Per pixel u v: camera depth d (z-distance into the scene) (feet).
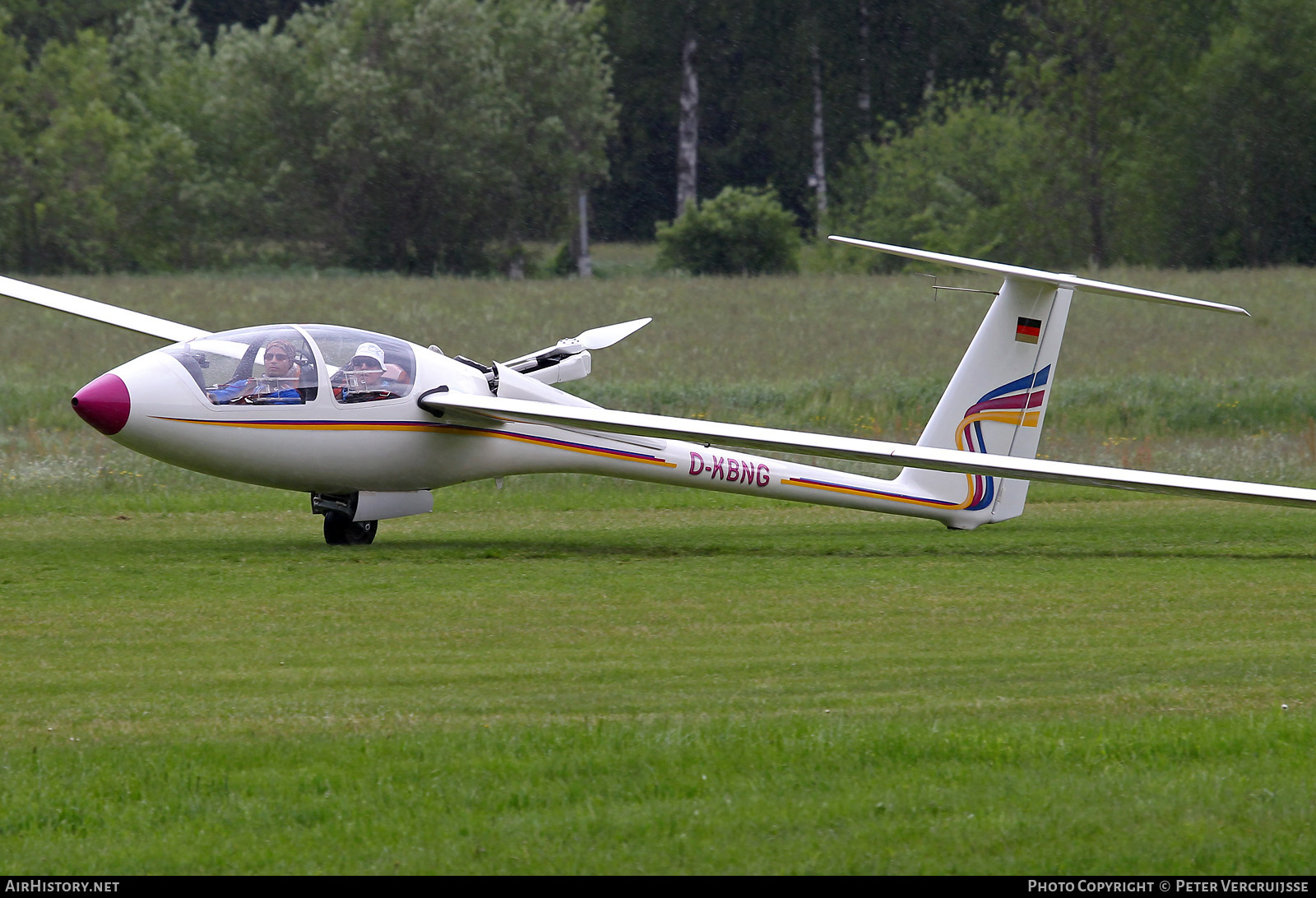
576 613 117.29
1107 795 69.05
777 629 112.06
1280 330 425.69
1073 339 408.05
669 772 72.18
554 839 63.93
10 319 391.65
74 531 159.63
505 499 196.85
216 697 88.53
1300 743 78.02
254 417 140.87
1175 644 107.76
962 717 85.15
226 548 149.07
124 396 135.85
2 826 64.95
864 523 182.60
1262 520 186.39
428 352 153.48
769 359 362.53
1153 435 273.13
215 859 61.87
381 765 73.15
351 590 125.59
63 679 92.43
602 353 366.84
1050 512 194.18
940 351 382.01
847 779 71.61
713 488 165.37
